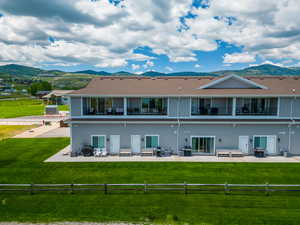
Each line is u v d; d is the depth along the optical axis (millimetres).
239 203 11867
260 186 13211
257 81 23703
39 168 17078
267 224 9992
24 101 94375
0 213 10875
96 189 13312
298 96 19844
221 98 21734
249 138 20547
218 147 20672
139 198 12430
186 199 12328
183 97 20469
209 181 14703
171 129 20594
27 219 10336
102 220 10273
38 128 35531
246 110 21703
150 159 19328
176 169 16844
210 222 10148
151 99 21703
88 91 20844
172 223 10055
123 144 20750
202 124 20422
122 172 16281
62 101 84125
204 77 25406
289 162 18484
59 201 12086
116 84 23266
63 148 23047
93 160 19016
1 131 32812
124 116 20781
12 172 16281
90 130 20547
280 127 20375
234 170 16656
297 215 10703
